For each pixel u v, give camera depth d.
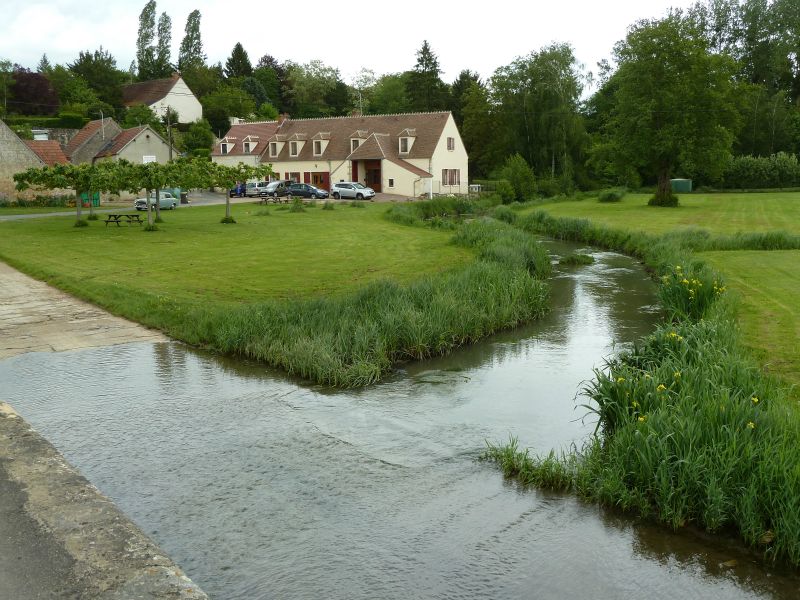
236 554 5.72
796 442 6.31
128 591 3.98
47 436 8.17
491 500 6.73
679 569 5.57
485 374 10.98
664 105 47.03
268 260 21.88
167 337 12.85
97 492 5.33
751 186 66.38
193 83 101.62
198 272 19.39
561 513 6.49
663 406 7.24
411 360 11.94
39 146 52.12
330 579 5.40
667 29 46.88
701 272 15.65
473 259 22.14
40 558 4.34
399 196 58.69
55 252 23.33
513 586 5.34
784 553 5.68
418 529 6.16
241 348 11.91
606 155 53.81
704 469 6.26
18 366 10.92
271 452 7.79
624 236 28.36
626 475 6.71
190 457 7.62
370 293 14.15
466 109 78.69
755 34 83.50
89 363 11.13
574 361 11.65
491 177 71.69
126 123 75.00
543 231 34.72
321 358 10.68
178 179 31.27
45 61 105.81
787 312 13.33
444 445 8.05
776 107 73.44
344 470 7.34
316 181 63.97
